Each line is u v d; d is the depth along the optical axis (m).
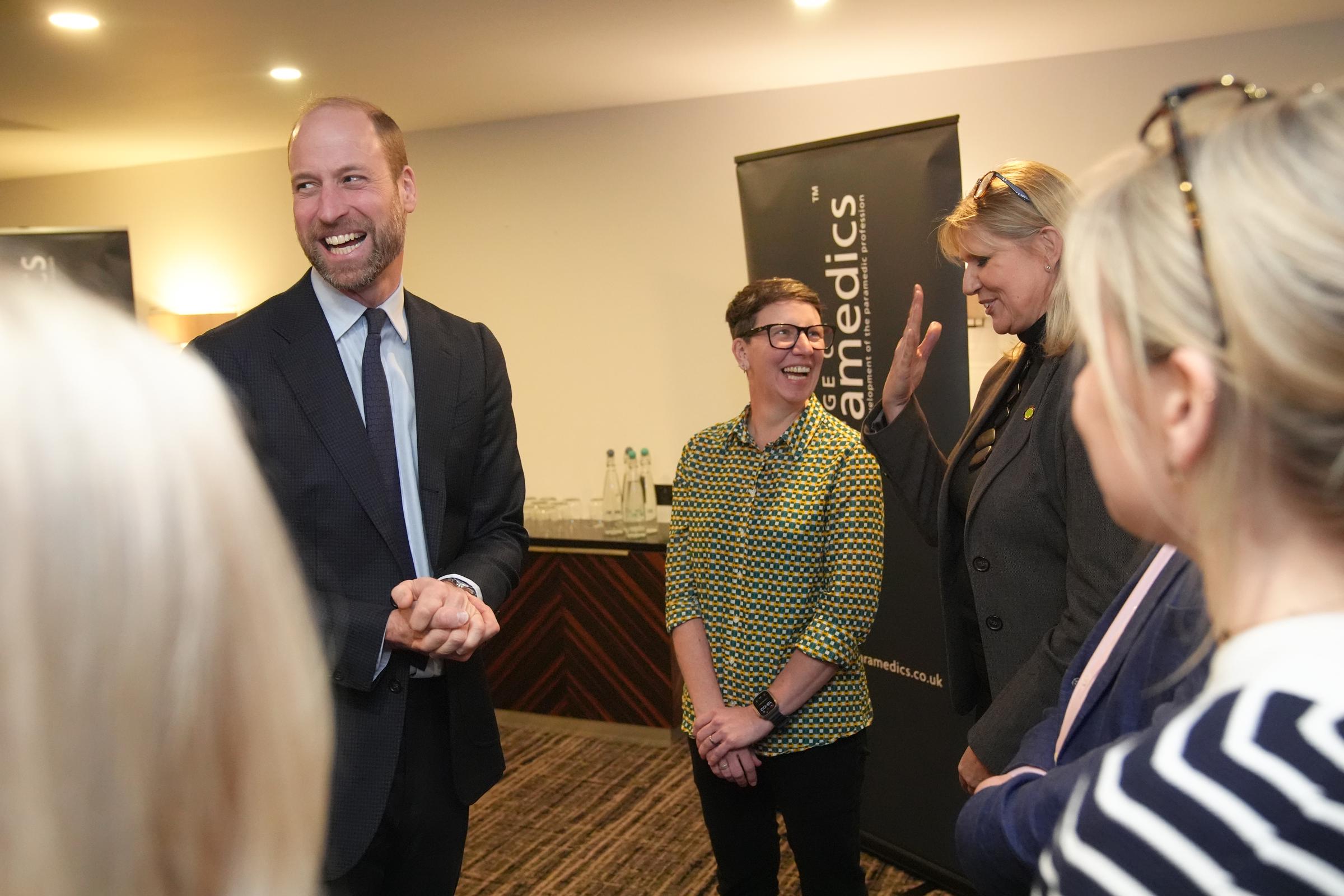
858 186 3.17
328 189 1.71
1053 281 1.76
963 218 1.83
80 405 0.33
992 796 0.85
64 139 5.12
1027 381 1.85
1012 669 1.75
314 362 1.72
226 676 0.35
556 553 4.43
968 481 1.92
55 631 0.31
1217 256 0.48
